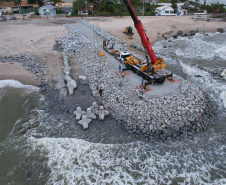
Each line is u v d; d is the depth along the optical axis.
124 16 69.62
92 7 72.69
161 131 17.67
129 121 18.52
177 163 15.09
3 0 90.56
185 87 22.33
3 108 21.22
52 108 21.12
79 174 14.34
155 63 22.27
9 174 14.41
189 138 17.27
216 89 24.53
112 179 13.95
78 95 23.11
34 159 15.54
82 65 30.12
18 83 25.36
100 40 40.81
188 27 56.00
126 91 21.84
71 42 39.47
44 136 17.66
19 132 18.16
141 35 20.45
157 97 20.42
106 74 26.03
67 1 97.31
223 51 37.94
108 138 17.34
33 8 83.69
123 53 28.48
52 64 30.89
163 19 63.03
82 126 18.69
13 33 46.44
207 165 14.94
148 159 15.41
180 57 35.41
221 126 18.56
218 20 64.88
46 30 49.16
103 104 21.02
